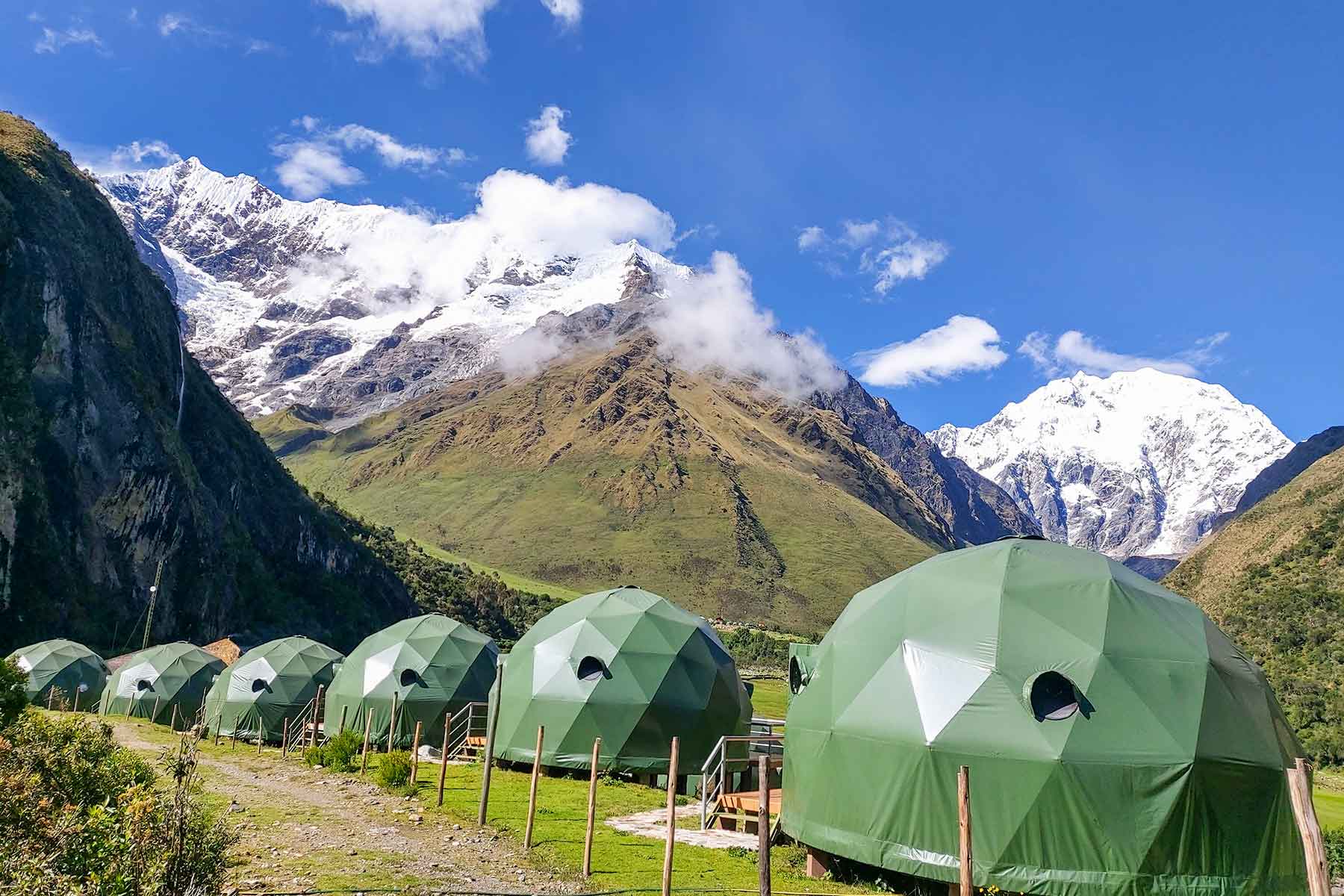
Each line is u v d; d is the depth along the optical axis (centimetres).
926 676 1656
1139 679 1575
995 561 1820
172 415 12000
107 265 11881
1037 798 1502
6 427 8644
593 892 1513
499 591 17238
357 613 12900
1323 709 8075
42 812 1162
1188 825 1478
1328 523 11244
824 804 1725
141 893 1042
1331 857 2638
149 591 9738
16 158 11188
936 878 1532
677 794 2852
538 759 1881
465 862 1662
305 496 14338
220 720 4216
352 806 2180
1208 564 13125
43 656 5288
